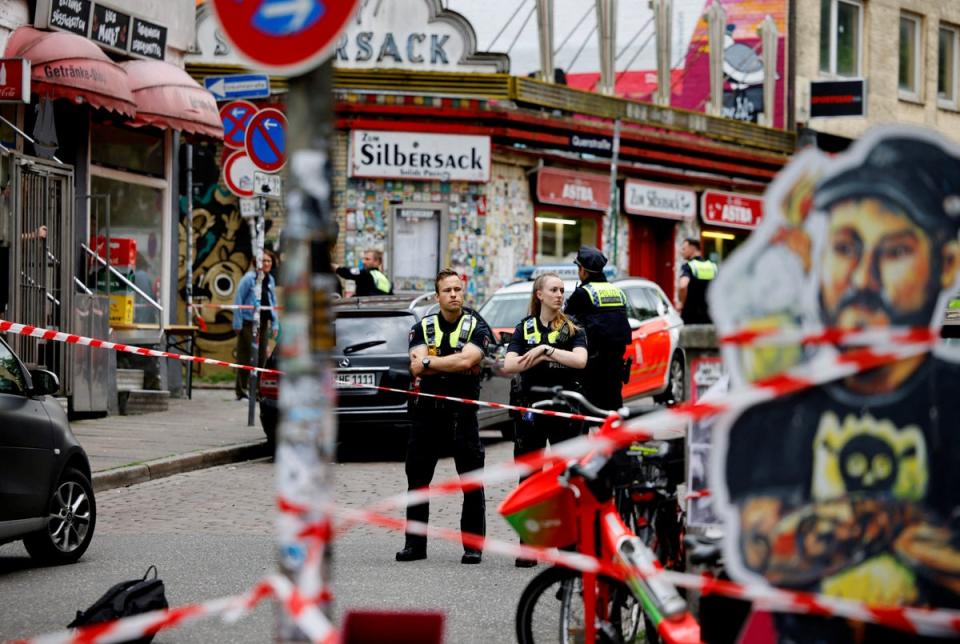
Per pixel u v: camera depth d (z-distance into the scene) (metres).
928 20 51.34
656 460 8.52
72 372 23.36
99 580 12.11
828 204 5.50
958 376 5.52
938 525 5.52
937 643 5.61
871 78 48.94
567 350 13.10
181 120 26.66
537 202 38.06
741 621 7.18
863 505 5.56
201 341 36.84
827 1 47.78
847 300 5.52
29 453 12.44
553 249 38.91
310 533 5.10
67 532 12.96
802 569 5.58
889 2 49.59
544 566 12.84
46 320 22.41
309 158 5.09
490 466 19.98
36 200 22.34
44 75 23.23
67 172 23.06
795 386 5.53
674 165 41.97
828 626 5.73
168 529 15.14
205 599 11.24
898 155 5.49
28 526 12.38
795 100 46.12
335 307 22.00
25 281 21.91
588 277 15.69
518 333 13.18
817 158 5.48
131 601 9.16
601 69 41.78
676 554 8.82
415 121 35.91
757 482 5.59
